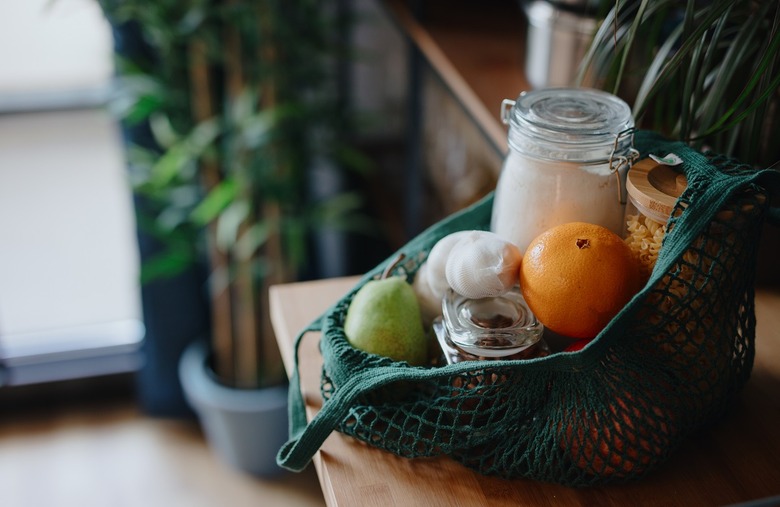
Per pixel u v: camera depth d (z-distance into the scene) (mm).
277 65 1539
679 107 971
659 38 999
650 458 768
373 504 771
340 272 1987
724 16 835
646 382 748
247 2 1459
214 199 1526
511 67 1259
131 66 1543
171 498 1728
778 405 843
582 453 762
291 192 1636
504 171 849
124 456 1835
